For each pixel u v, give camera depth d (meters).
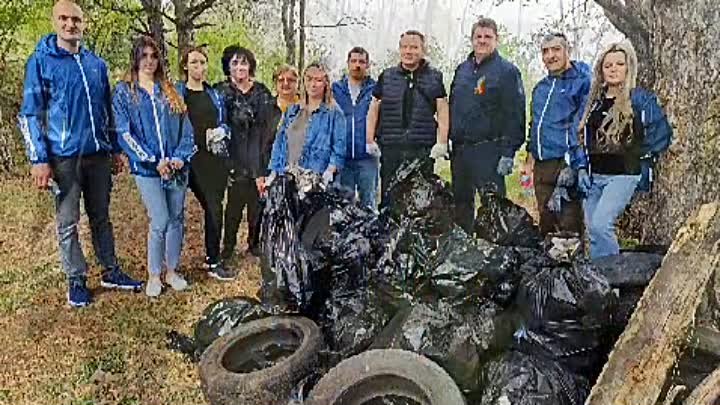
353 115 5.86
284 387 3.68
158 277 5.45
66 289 5.55
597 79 4.75
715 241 3.04
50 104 4.81
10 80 10.16
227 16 11.98
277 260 4.40
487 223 4.69
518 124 5.57
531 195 7.29
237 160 5.82
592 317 3.53
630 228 6.13
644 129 4.62
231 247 6.10
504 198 4.80
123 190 8.98
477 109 5.54
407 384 3.34
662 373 2.74
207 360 3.96
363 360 3.47
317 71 5.38
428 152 5.70
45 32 9.98
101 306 5.22
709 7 5.23
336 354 3.90
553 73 5.29
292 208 4.50
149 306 5.23
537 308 3.60
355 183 6.00
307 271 4.36
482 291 3.80
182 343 4.62
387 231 4.56
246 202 6.02
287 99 5.89
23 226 7.46
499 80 5.48
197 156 5.59
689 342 3.06
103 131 5.14
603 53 4.68
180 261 6.25
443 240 4.18
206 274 5.93
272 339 4.16
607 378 2.86
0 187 9.10
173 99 5.15
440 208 4.82
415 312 3.75
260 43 12.84
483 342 3.59
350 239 4.45
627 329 2.97
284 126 5.54
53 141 4.86
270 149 5.87
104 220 5.40
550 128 5.27
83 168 5.08
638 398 2.74
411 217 4.70
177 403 3.96
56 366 4.34
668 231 5.57
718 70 5.25
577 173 5.10
